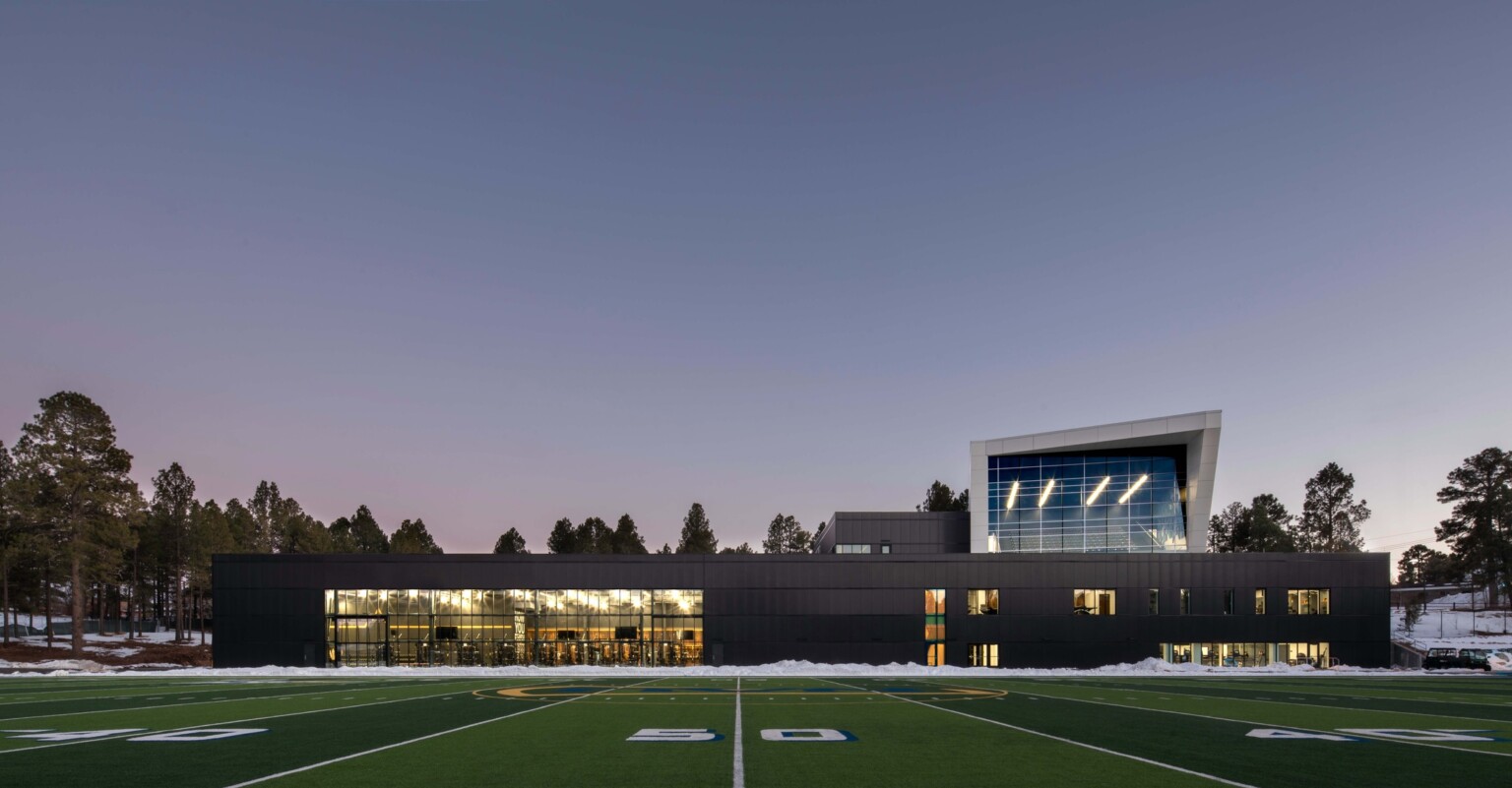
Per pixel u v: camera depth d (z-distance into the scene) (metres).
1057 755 15.34
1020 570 64.50
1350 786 12.37
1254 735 18.42
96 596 126.44
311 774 13.16
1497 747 16.52
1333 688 38.12
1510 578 112.06
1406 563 178.12
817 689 35.22
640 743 16.72
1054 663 63.56
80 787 12.16
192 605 123.19
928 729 19.33
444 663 62.28
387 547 147.88
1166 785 12.43
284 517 130.75
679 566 63.81
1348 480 126.38
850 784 12.40
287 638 62.12
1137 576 64.69
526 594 63.31
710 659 62.91
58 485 71.00
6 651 77.19
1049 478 77.81
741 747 16.19
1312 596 65.25
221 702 27.56
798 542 144.12
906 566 64.19
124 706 26.00
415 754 15.27
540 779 12.71
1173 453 75.44
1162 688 37.41
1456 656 59.94
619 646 63.03
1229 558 65.25
